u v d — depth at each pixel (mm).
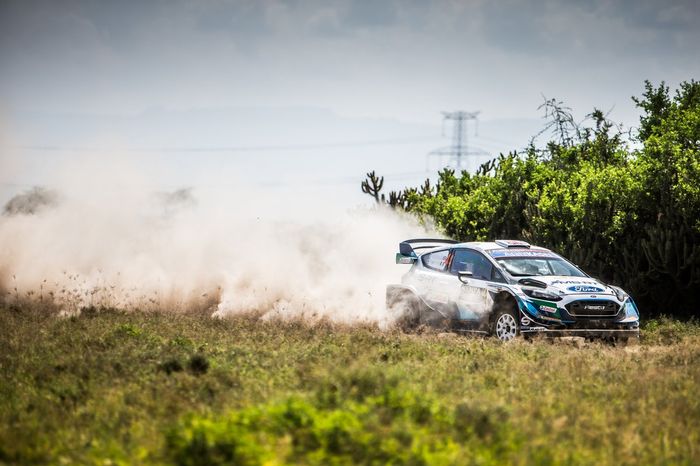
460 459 23328
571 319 48750
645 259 68188
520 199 79312
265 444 23875
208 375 35625
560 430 27281
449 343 47125
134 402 31875
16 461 25891
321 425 24406
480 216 83688
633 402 31438
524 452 24500
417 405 27625
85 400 33219
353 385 29672
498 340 48656
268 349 44438
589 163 80125
